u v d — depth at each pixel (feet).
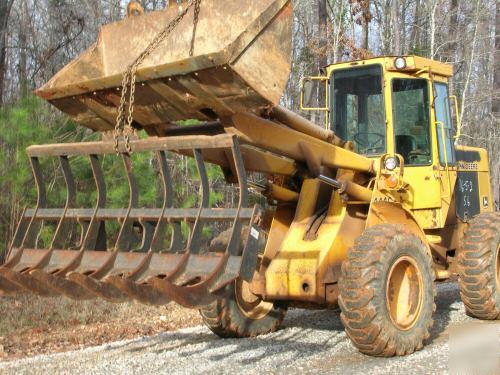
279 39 16.17
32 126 30.32
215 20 18.15
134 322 26.45
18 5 63.93
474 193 27.50
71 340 23.12
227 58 15.16
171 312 28.58
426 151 23.58
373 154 23.11
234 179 19.02
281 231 21.13
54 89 17.79
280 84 16.05
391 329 18.10
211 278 14.80
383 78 23.02
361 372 16.90
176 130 18.86
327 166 19.90
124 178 32.01
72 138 32.45
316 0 77.77
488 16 81.00
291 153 18.67
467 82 70.54
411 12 87.66
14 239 17.94
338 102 23.86
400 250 18.69
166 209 16.53
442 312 26.30
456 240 25.86
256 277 20.45
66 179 17.98
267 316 22.52
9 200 30.66
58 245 19.61
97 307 28.45
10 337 23.44
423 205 23.34
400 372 16.83
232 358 18.90
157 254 15.96
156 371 17.65
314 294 19.07
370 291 17.76
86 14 60.29
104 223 17.70
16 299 29.19
